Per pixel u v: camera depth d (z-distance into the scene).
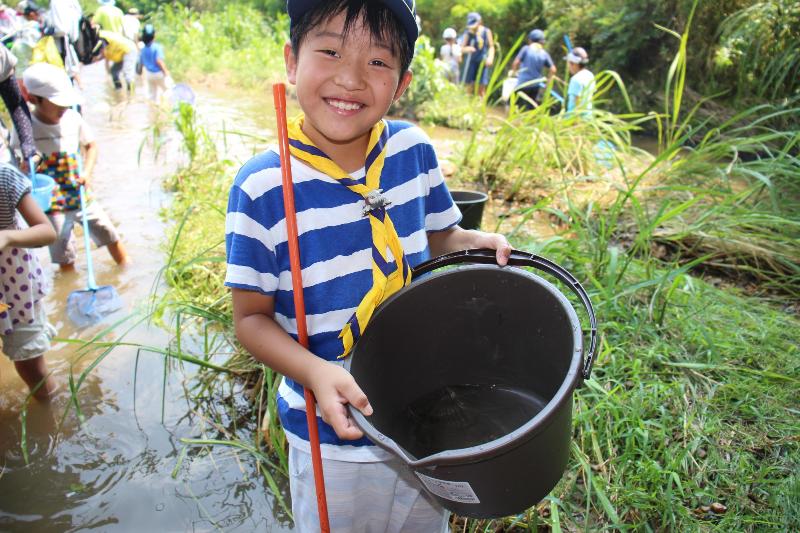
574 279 1.56
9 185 2.75
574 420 2.60
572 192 5.10
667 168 4.96
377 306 1.60
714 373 2.94
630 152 5.50
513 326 1.67
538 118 5.68
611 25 9.84
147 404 3.24
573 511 2.36
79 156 4.22
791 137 4.47
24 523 2.58
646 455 2.46
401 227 1.69
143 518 2.61
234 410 3.16
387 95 1.52
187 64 12.65
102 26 9.88
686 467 2.44
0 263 2.88
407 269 1.66
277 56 12.33
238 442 2.79
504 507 1.37
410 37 1.52
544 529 2.34
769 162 4.12
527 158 5.39
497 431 1.64
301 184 1.54
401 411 1.73
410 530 1.86
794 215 4.04
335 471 1.66
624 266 3.45
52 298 4.11
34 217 2.83
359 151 1.63
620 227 4.39
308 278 1.57
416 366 1.73
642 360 3.00
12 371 3.49
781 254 3.84
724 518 2.21
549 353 1.61
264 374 2.99
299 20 1.48
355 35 1.44
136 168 6.34
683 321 3.19
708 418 2.65
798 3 6.87
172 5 21.20
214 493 2.73
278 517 2.62
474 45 10.67
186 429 3.08
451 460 1.23
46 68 4.03
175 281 4.15
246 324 1.56
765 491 2.31
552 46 11.23
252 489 2.76
